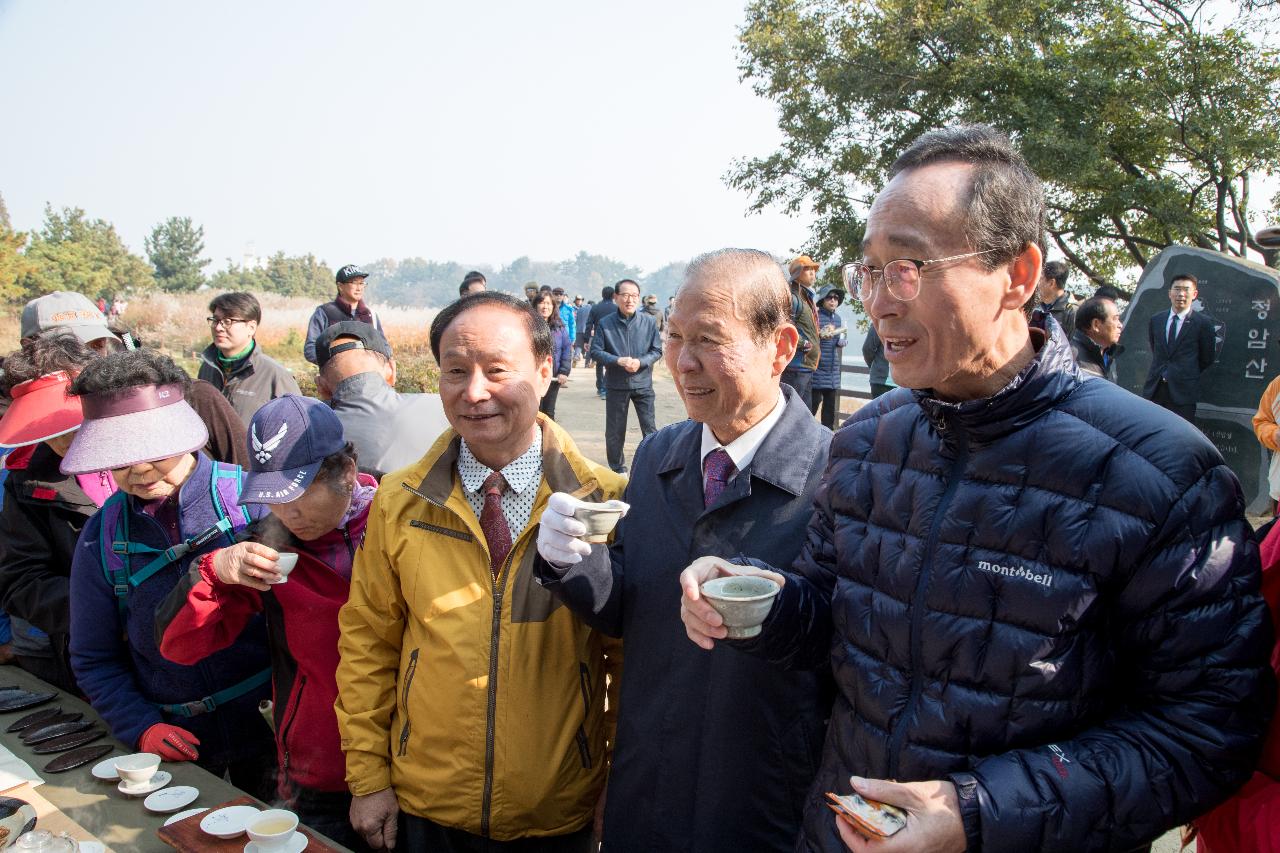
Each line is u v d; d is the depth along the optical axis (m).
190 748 2.34
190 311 33.31
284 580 2.10
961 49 15.12
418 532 2.15
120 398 2.30
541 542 1.85
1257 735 1.29
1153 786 1.26
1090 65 13.96
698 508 2.04
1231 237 15.47
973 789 1.27
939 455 1.49
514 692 2.08
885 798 1.28
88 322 4.20
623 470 9.30
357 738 2.16
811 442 2.02
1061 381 1.38
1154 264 8.74
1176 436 1.31
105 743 2.46
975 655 1.38
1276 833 1.37
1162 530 1.28
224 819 1.94
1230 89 13.54
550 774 2.11
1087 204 15.12
